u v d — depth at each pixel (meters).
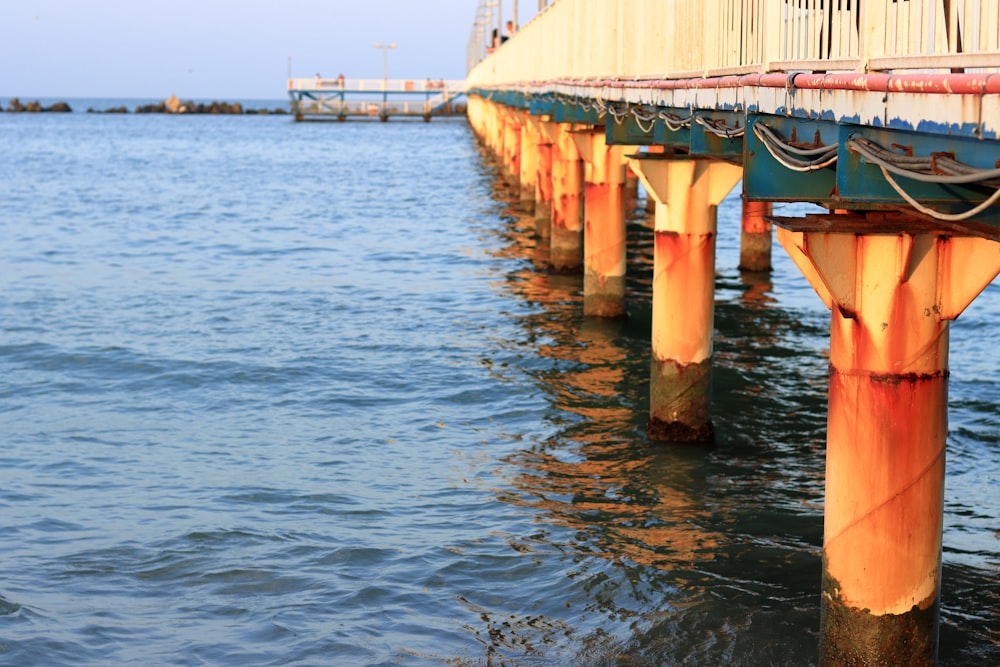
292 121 133.62
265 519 9.50
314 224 32.81
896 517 6.16
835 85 5.28
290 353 15.86
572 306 18.75
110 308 19.66
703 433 11.29
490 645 7.29
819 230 5.95
